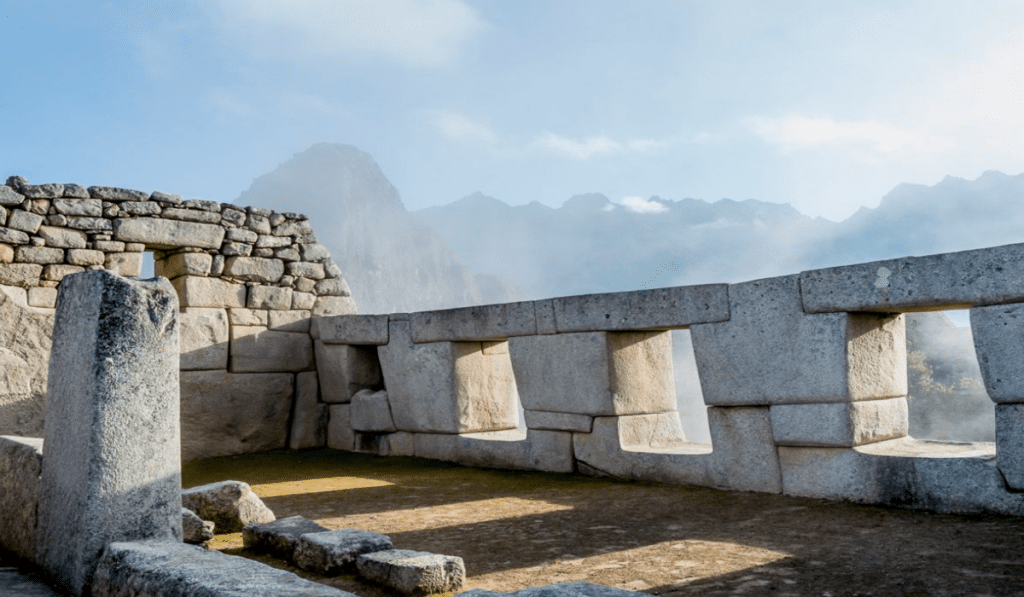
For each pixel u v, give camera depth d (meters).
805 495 5.86
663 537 4.78
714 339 6.39
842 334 5.63
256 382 9.59
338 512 5.93
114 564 3.24
